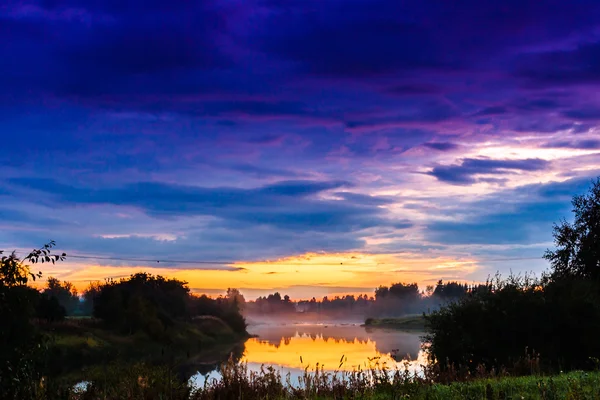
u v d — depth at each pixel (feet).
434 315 98.94
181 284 378.12
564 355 88.84
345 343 298.35
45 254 48.73
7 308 46.57
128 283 334.44
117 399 50.03
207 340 322.34
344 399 45.91
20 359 46.24
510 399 41.09
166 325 287.69
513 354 88.63
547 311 89.61
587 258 150.10
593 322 87.30
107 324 266.57
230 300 452.76
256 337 429.79
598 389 39.73
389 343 289.53
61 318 225.97
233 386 51.26
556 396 39.96
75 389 53.57
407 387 45.11
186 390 50.85
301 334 490.49
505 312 90.74
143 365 54.44
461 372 68.74
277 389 51.57
